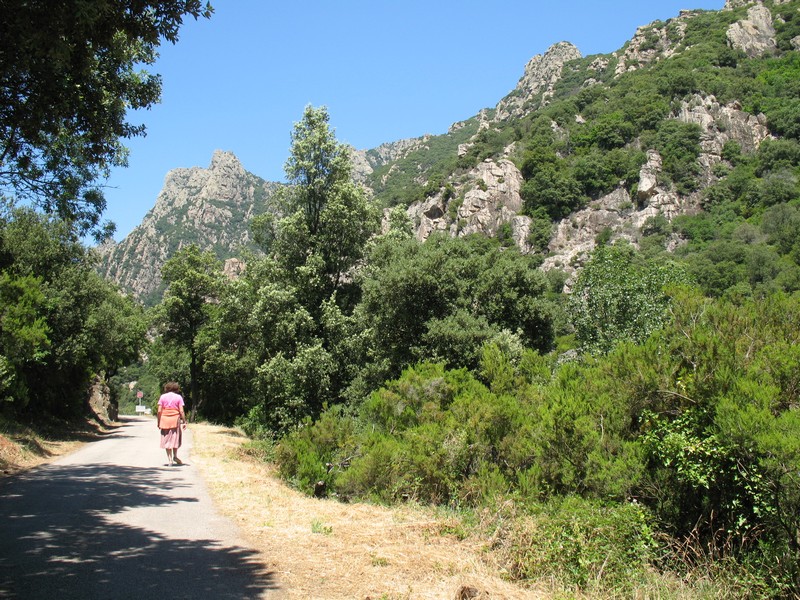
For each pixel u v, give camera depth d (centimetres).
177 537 602
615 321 1994
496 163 9506
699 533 696
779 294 889
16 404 2042
